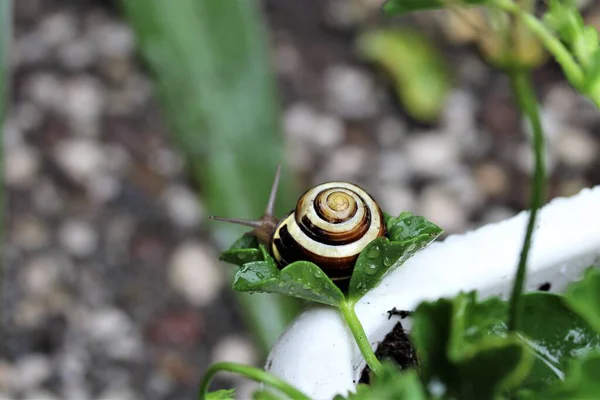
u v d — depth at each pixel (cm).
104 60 110
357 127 108
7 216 98
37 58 109
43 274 95
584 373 28
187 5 59
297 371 31
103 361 92
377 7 116
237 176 61
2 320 92
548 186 100
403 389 27
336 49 114
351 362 32
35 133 103
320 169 104
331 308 32
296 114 108
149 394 90
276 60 111
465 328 31
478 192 103
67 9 113
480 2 32
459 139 106
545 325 32
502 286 33
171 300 96
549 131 103
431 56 110
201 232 99
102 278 96
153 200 101
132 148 104
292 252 33
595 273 29
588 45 31
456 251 33
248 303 65
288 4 117
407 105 108
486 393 29
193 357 93
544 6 32
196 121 60
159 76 59
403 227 33
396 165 104
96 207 100
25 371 90
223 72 60
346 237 32
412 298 32
